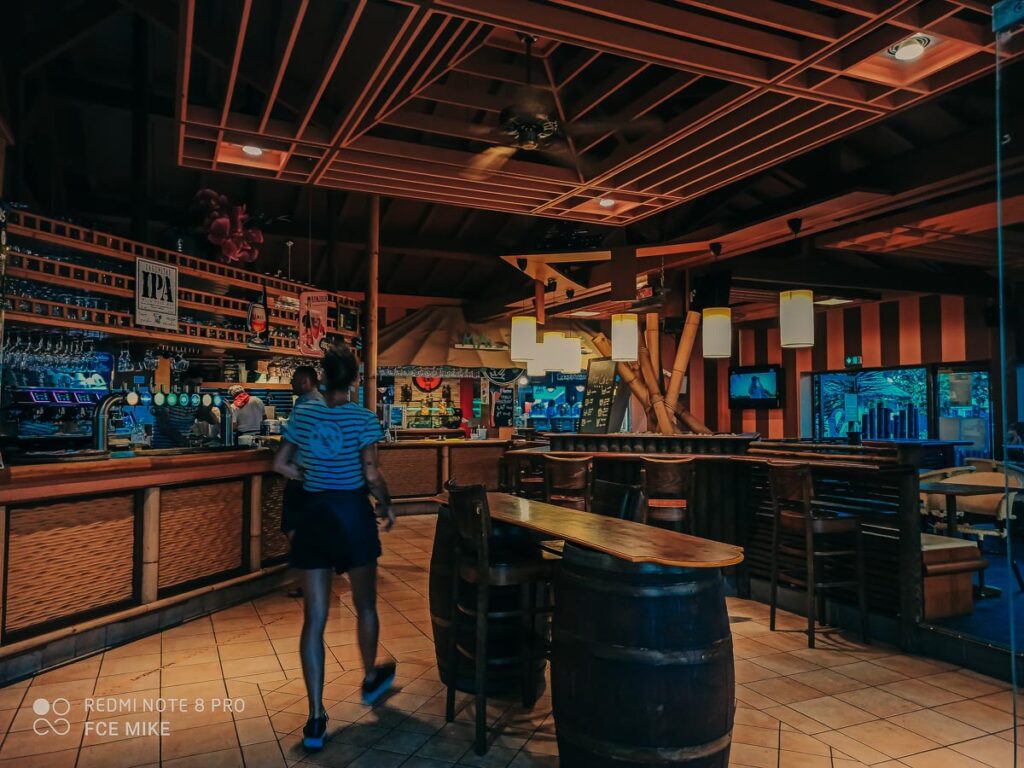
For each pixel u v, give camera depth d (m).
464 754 2.96
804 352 14.76
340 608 5.16
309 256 11.69
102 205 10.02
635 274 8.12
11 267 4.92
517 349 7.78
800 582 5.08
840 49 4.00
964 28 3.86
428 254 12.53
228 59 4.33
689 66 4.13
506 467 6.95
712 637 2.54
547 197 6.54
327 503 3.16
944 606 4.53
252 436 6.55
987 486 5.55
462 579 3.51
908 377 12.93
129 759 2.90
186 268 6.65
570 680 2.62
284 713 3.34
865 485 4.68
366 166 5.66
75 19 6.42
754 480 5.67
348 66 4.62
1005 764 2.88
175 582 4.80
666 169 5.97
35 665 3.83
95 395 6.04
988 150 5.51
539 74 5.02
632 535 2.86
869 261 10.74
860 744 3.05
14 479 3.65
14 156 6.25
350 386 3.37
